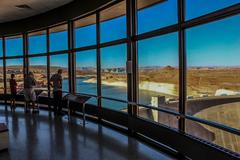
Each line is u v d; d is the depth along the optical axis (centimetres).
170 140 470
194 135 426
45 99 1030
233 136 345
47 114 909
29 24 1067
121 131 647
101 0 695
